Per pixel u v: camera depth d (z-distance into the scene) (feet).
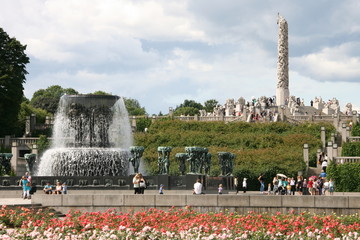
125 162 180.96
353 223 103.24
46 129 305.53
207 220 102.78
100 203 126.31
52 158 179.63
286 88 414.62
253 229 90.94
